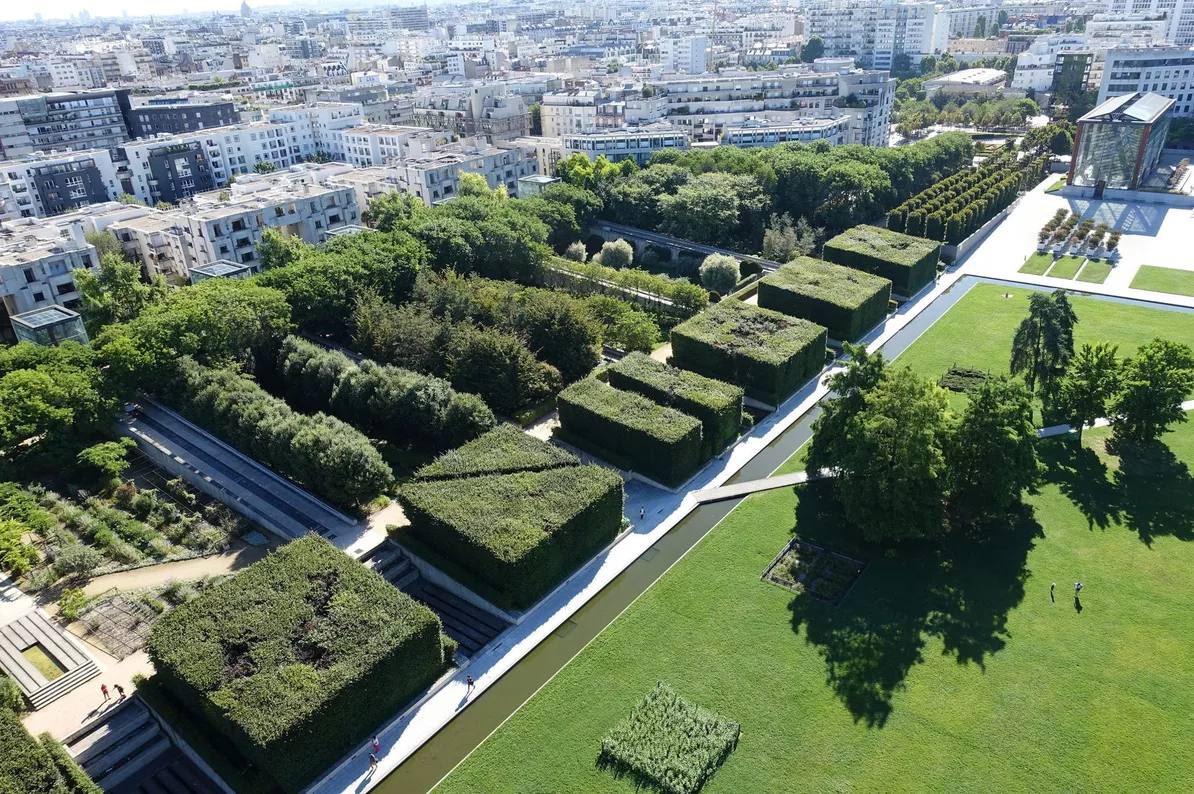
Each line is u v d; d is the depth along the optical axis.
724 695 77.00
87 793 63.72
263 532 102.75
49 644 83.69
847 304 149.50
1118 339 146.62
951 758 69.38
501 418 127.06
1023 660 78.88
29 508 98.81
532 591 89.56
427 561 93.81
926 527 93.12
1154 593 86.50
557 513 92.31
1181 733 70.50
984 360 141.88
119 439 121.94
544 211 195.88
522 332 136.50
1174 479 105.25
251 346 133.38
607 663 81.69
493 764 71.44
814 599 88.56
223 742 71.75
